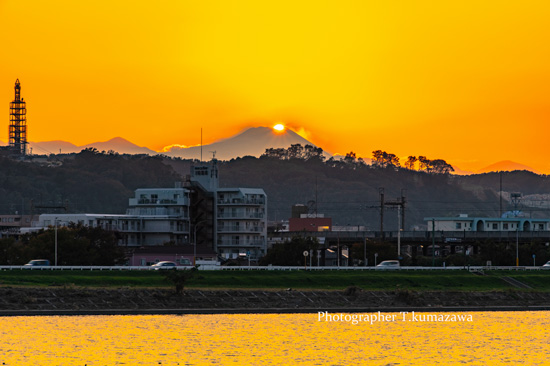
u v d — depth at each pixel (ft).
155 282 589.32
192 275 565.94
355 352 443.73
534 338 493.77
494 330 516.32
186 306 548.72
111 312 524.93
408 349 456.45
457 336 493.36
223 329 490.08
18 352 418.51
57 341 443.73
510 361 432.66
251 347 445.78
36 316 506.48
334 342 466.70
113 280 581.12
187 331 480.23
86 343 441.27
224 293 570.87
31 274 579.89
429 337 490.49
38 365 396.37
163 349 434.30
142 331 475.72
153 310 534.37
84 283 568.82
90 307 529.86
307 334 485.56
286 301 572.92
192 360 414.21
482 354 446.60
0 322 486.38
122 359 411.13
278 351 439.22
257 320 522.88
